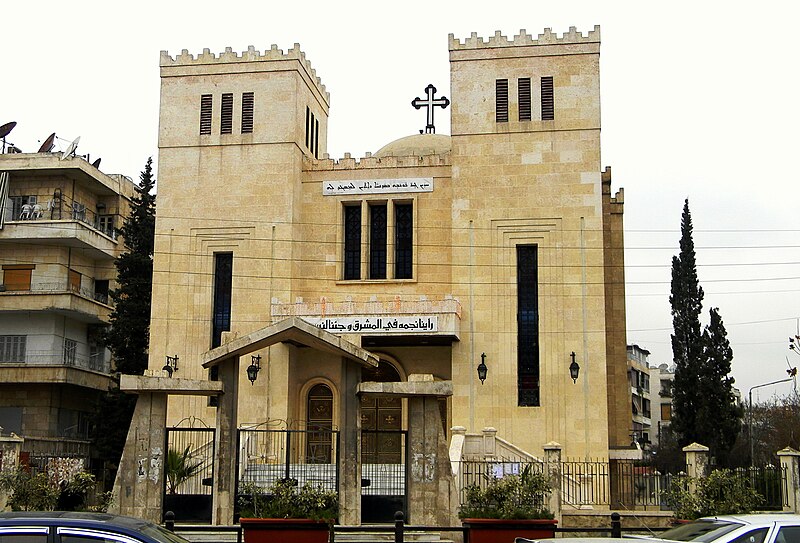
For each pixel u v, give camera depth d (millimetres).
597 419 40781
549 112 43406
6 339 52062
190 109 45594
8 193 53062
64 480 27969
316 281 44469
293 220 44125
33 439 47062
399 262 44938
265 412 41938
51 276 52375
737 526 15414
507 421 41312
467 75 44281
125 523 11477
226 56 45688
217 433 26219
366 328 40969
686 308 53500
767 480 30469
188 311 44000
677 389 52469
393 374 44375
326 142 51625
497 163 43312
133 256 50781
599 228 42188
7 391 50938
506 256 42688
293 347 43188
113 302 55844
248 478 33500
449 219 44156
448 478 25891
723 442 50875
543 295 42125
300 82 45938
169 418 43062
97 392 54062
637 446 45344
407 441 26219
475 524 23734
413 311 41094
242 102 45375
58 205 52781
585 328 41594
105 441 48500
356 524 25641
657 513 31359
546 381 41469
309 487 23484
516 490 25172
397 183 44719
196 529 22422
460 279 42688
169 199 44906
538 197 42812
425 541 25203
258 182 44469
